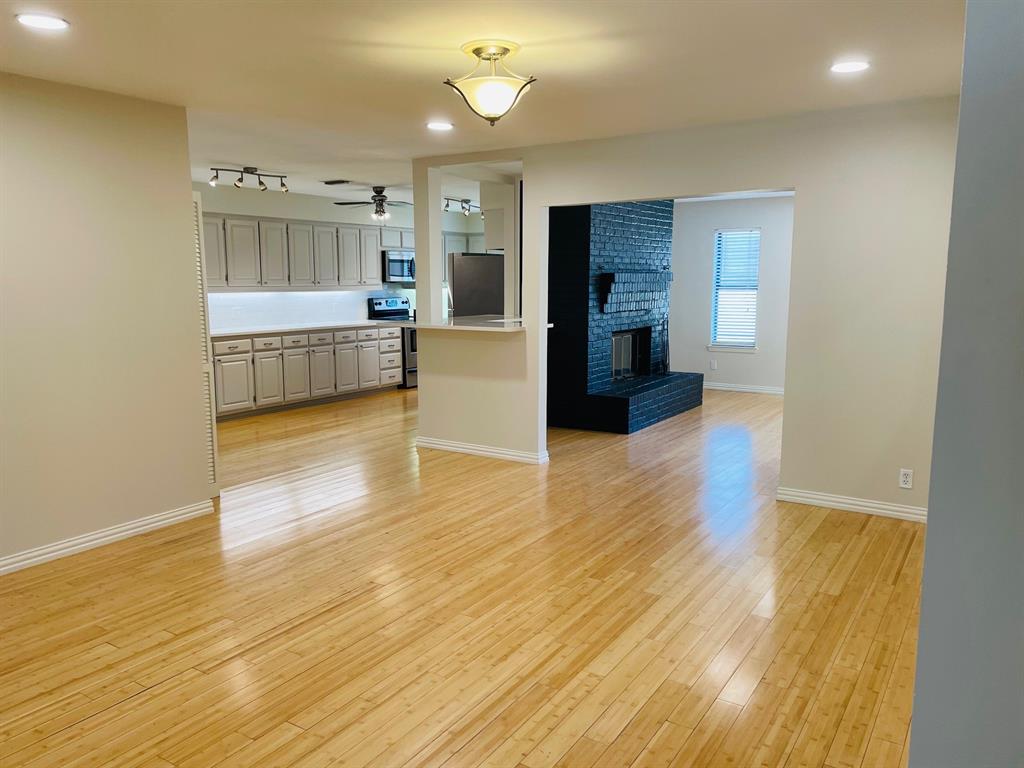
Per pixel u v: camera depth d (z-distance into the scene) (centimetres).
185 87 381
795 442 468
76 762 222
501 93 310
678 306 987
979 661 105
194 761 223
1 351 358
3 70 347
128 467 416
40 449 376
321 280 887
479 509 465
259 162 636
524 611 322
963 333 101
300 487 516
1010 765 105
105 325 400
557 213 701
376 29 291
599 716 244
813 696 255
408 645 293
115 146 397
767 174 457
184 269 437
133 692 260
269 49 317
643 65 338
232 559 384
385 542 407
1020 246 97
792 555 384
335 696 257
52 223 373
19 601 334
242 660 282
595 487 514
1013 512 101
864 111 422
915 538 407
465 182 772
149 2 260
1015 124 96
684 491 503
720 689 260
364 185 791
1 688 263
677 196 494
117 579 358
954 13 271
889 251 425
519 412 583
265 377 791
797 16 274
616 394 707
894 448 438
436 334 620
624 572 363
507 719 243
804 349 457
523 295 569
